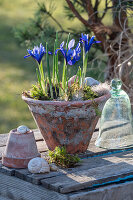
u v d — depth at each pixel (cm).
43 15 296
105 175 138
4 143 181
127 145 166
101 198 131
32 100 154
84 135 158
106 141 169
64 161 148
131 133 168
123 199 136
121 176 138
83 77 161
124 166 147
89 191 129
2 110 483
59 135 157
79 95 155
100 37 281
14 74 614
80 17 271
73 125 154
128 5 261
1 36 780
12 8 911
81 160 155
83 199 127
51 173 142
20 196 141
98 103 154
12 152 147
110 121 168
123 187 135
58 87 164
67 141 158
